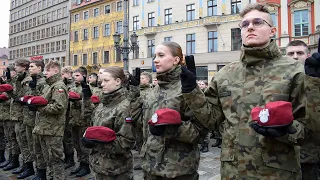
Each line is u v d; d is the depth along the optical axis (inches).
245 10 73.0
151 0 1070.4
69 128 216.8
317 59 54.7
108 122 116.0
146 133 99.2
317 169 108.1
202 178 189.5
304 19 743.1
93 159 116.9
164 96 97.0
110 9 1238.9
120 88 124.0
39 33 1739.7
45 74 163.3
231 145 69.8
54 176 155.9
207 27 902.4
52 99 156.1
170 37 1003.3
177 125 83.2
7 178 187.0
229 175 69.5
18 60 206.7
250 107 67.8
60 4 1545.3
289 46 123.6
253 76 70.1
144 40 1077.8
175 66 99.5
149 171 92.4
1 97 213.8
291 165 63.7
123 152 110.7
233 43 856.9
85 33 1371.8
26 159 190.2
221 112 77.9
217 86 76.3
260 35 69.1
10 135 213.3
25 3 1902.1
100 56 1277.1
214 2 901.8
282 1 765.3
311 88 56.4
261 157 64.4
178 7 988.6
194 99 73.9
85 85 164.6
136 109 113.0
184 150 90.9
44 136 155.3
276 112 55.9
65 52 1489.9
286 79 65.9
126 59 478.3
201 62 909.8
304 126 61.9
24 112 185.5
